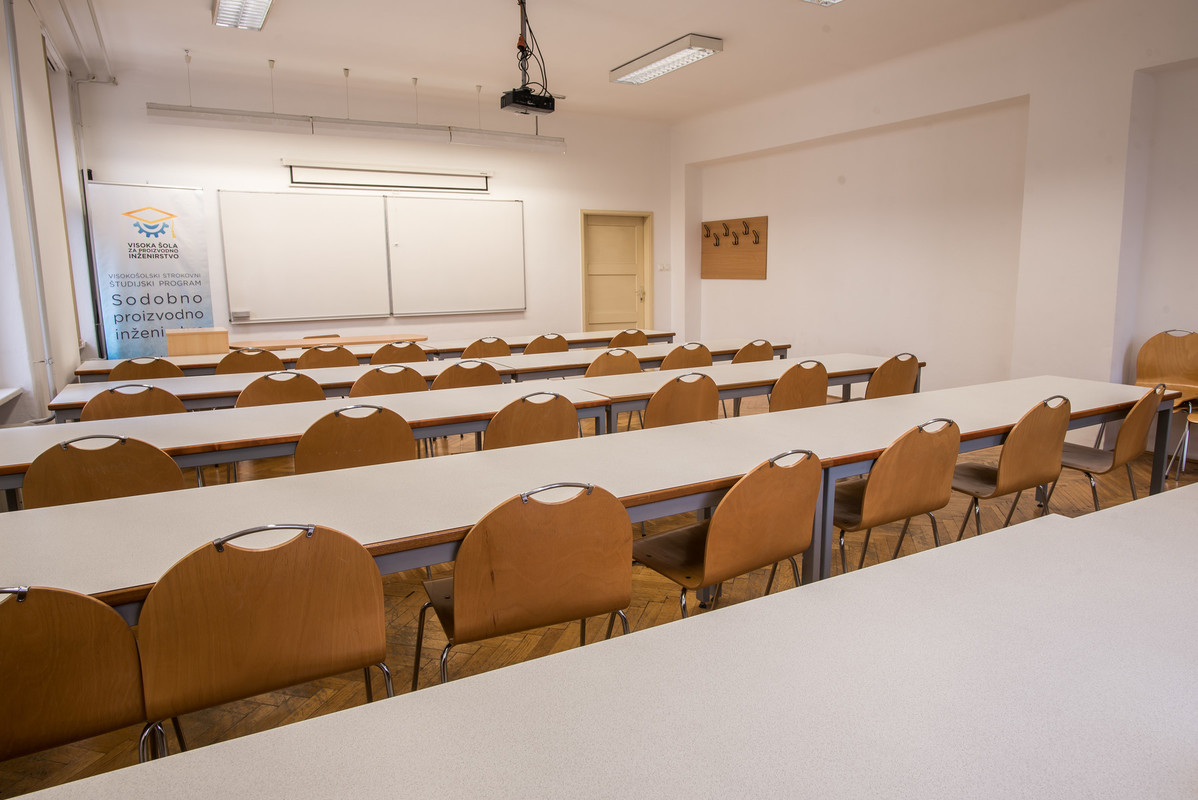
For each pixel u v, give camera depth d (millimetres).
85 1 4855
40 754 2008
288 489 1991
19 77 4312
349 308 7660
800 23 5359
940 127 6305
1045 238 5250
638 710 958
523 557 1679
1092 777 818
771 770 834
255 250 7184
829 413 2986
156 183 6754
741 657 1090
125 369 4457
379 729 924
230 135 6984
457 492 1959
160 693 1361
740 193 8586
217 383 4027
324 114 7270
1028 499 4113
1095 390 3535
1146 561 1438
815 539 2291
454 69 6570
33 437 2637
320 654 1503
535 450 2408
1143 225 4953
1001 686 1006
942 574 1381
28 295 4328
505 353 5887
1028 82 5285
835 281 7469
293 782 824
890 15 5172
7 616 1187
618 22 5344
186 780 830
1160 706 958
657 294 9477
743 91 7348
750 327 8625
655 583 3100
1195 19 4363
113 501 1884
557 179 8625
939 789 799
